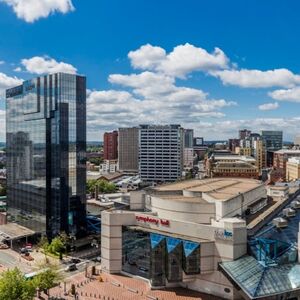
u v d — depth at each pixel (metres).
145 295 136.38
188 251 134.75
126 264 155.75
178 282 140.38
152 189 182.38
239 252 133.38
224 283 133.38
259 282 118.19
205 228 138.00
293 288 117.50
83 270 168.50
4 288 121.38
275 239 136.25
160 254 141.88
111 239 156.25
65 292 141.88
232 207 155.88
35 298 136.75
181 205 152.50
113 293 139.25
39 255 194.12
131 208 176.75
